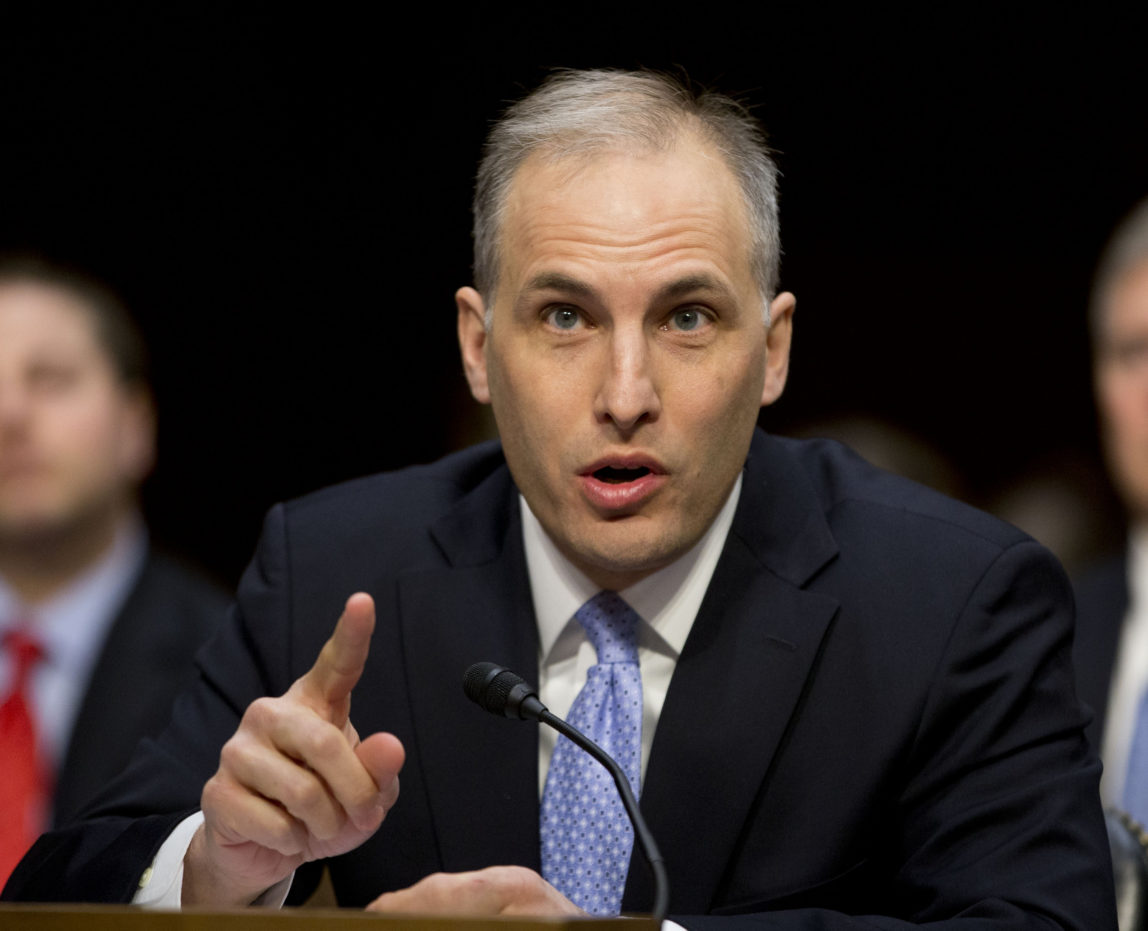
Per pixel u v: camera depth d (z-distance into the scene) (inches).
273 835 171.5
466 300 238.5
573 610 227.8
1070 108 669.9
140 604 386.6
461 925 124.6
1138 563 396.5
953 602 221.3
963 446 705.0
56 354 385.1
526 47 661.3
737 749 212.5
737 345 210.4
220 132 694.5
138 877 193.5
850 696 216.2
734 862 210.1
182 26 667.4
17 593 386.9
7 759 368.5
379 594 240.5
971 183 689.0
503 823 215.5
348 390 721.0
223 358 716.0
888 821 216.1
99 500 388.8
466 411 714.8
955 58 660.1
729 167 214.2
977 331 701.9
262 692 240.2
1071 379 698.8
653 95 215.3
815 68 661.3
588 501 207.3
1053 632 225.5
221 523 717.3
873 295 705.6
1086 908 192.5
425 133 693.3
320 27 667.4
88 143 689.6
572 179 208.2
